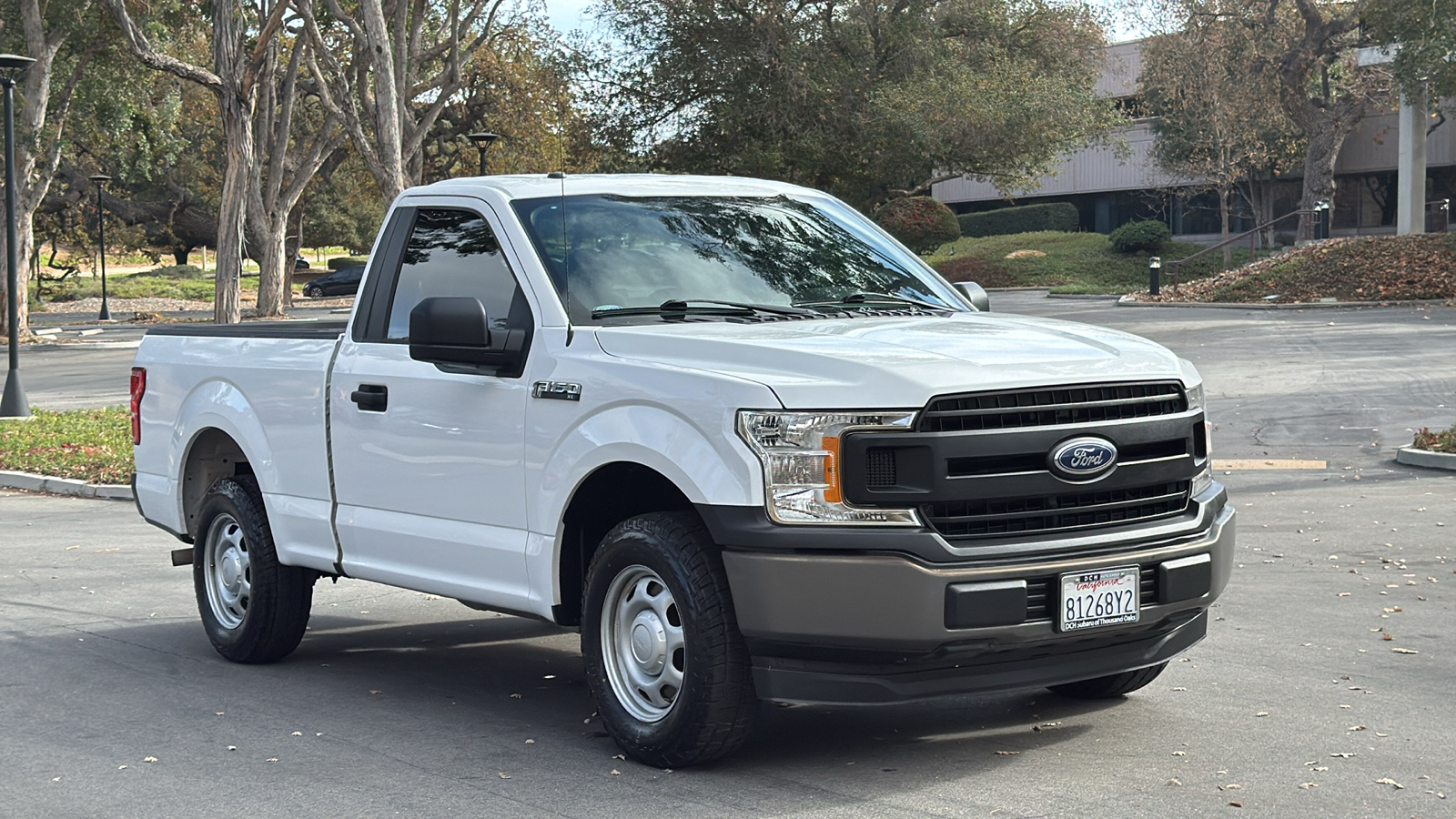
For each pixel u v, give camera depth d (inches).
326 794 206.4
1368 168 2343.8
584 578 225.8
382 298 262.1
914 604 187.0
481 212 247.6
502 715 249.1
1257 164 2206.0
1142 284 2079.2
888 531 188.9
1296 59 1921.8
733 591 194.9
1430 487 483.5
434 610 350.0
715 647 199.3
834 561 188.1
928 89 1464.1
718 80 1498.5
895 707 247.8
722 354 205.5
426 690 269.6
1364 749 217.0
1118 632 201.6
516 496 227.8
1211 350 973.8
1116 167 2625.5
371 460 256.5
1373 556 376.5
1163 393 210.4
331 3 1403.8
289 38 1898.4
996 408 193.3
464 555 238.5
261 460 282.0
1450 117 2193.7
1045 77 1525.6
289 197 1978.3
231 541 297.1
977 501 193.2
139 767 223.1
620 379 210.8
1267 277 1499.8
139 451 322.0
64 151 2218.3
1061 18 1676.9
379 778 213.5
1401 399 703.7
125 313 2413.9
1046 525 198.2
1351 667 268.4
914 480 189.5
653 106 1572.3
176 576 398.6
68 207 2305.6
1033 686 201.0
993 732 230.4
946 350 202.1
